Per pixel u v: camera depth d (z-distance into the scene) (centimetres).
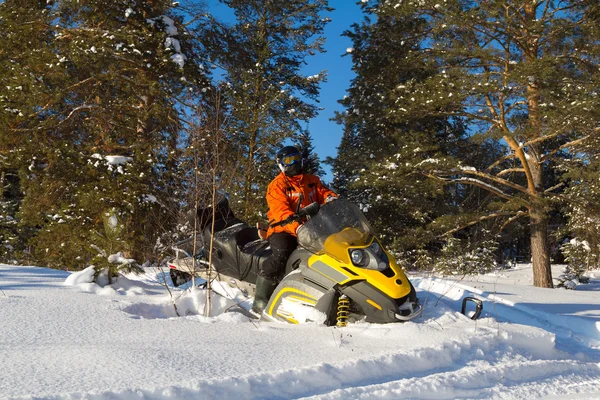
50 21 1551
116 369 293
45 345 342
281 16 1972
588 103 1295
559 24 1348
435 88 1513
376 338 395
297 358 338
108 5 1495
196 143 747
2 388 257
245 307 559
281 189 518
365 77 2044
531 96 1414
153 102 1519
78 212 1329
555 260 2934
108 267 612
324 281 461
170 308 537
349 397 290
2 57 1574
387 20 1888
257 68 1662
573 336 542
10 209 1883
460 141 2053
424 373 345
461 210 2009
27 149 1427
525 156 1628
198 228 613
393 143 2088
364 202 2161
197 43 1803
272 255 515
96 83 1506
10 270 743
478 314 470
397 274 454
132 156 1458
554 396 330
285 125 1559
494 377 348
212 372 300
